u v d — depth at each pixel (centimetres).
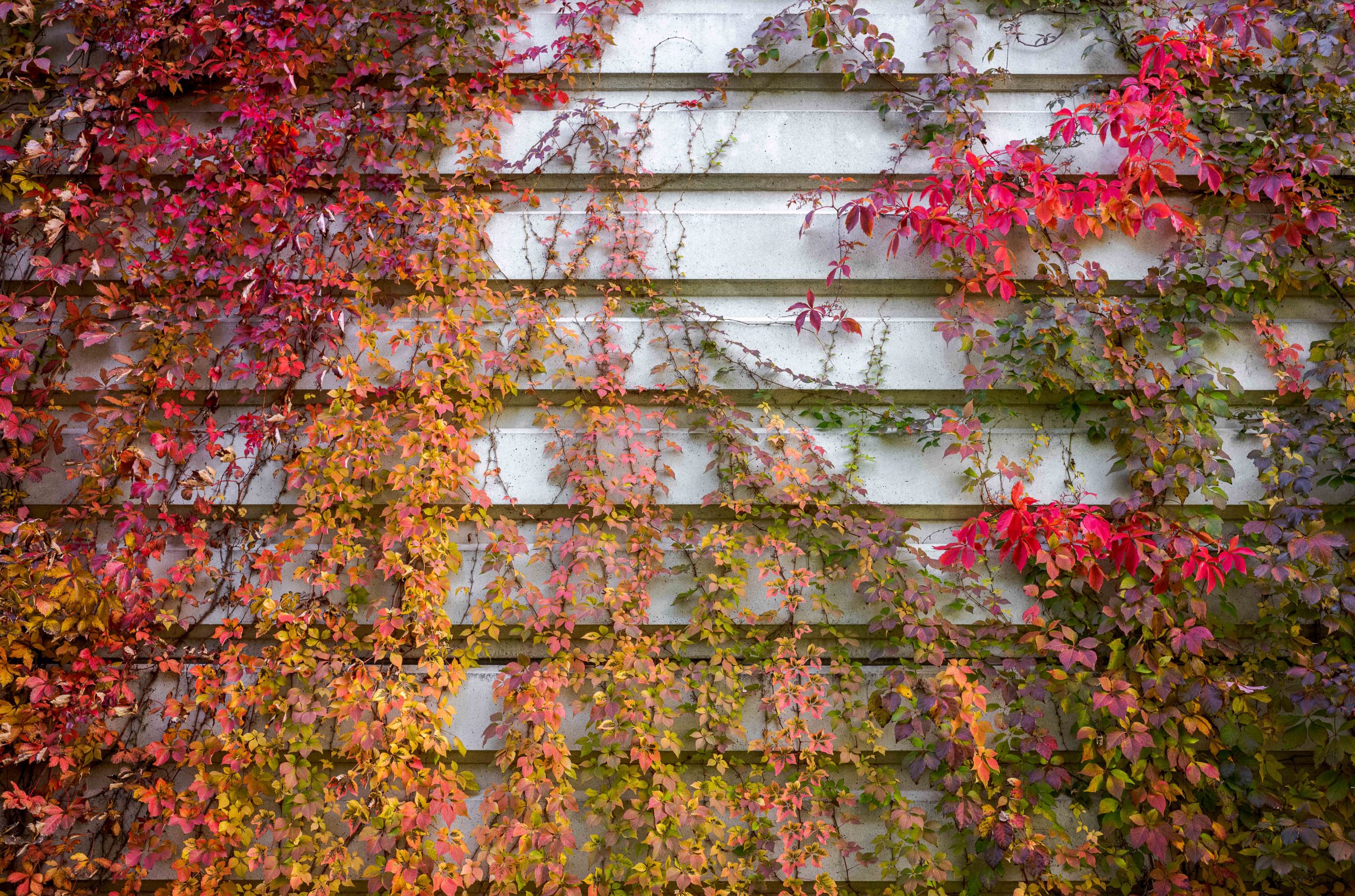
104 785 282
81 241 303
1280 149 295
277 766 273
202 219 298
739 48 312
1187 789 272
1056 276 298
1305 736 268
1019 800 267
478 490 290
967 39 311
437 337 301
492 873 262
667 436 302
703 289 310
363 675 272
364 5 307
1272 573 270
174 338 295
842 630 295
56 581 280
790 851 267
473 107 304
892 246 291
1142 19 309
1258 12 287
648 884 263
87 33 303
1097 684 268
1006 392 303
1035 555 276
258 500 295
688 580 295
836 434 302
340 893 282
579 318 306
